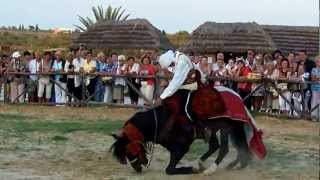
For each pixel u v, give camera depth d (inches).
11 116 746.2
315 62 764.0
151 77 800.3
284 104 770.8
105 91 843.4
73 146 539.2
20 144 544.4
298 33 1481.3
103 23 1496.1
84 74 835.4
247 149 430.6
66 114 773.3
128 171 435.2
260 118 757.3
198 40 1384.1
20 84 864.9
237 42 1360.7
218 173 430.0
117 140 418.0
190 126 413.4
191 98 413.1
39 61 864.3
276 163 473.1
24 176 413.7
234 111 415.5
